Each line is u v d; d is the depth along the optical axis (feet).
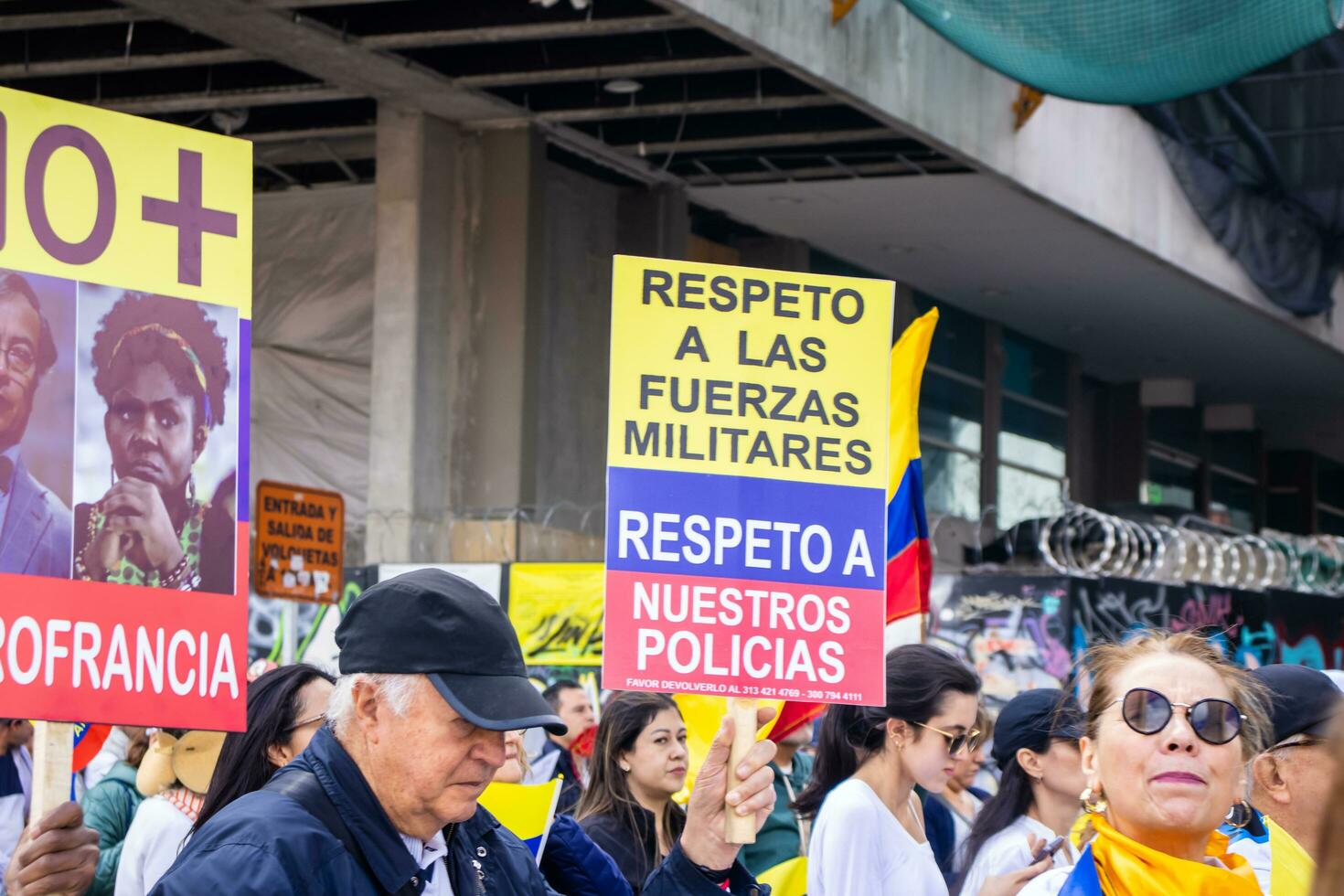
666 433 11.76
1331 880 6.11
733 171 54.75
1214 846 10.05
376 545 48.32
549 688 24.13
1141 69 37.83
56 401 10.25
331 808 8.79
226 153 10.93
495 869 9.73
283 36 42.88
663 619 11.58
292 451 52.90
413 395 48.65
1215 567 48.80
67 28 45.47
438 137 49.90
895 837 14.30
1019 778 16.07
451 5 42.47
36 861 9.62
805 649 11.69
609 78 46.42
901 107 46.44
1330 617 47.55
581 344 53.93
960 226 59.62
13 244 10.23
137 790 17.53
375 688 8.81
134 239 10.60
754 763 11.08
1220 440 96.63
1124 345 79.46
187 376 10.68
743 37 40.40
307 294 53.47
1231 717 9.46
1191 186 63.26
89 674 10.14
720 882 10.98
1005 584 40.14
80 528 10.23
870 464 11.96
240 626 10.71
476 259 50.19
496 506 49.29
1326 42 59.88
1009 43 37.78
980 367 74.38
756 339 11.94
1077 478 81.25
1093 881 9.53
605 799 17.31
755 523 11.78
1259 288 69.00
